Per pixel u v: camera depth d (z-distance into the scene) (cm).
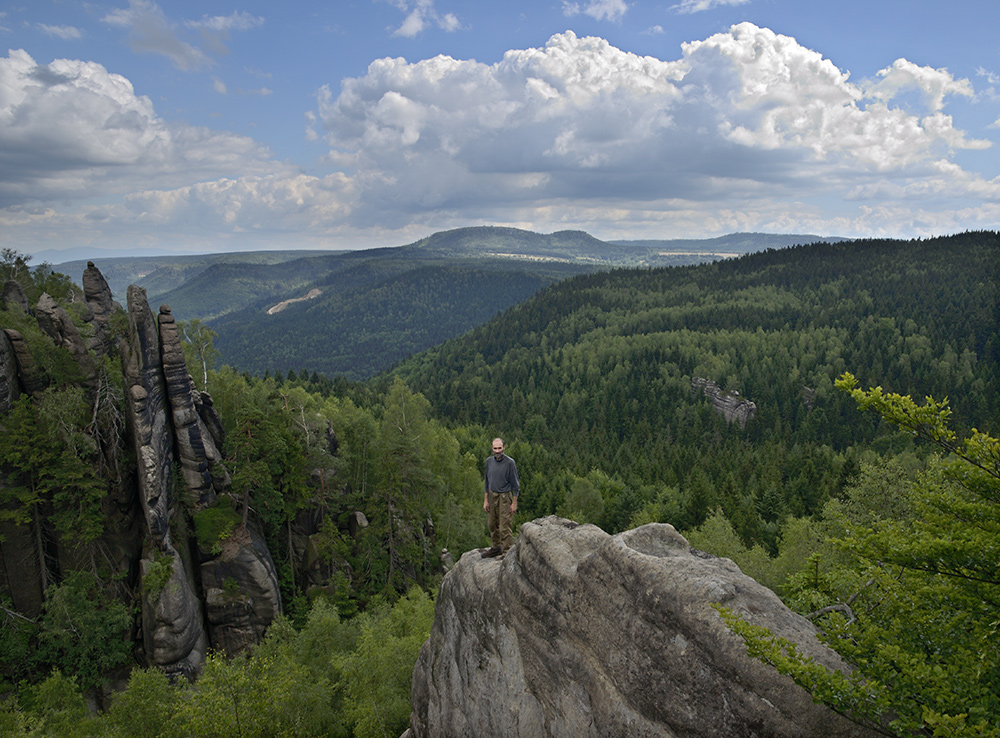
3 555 3572
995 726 703
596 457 11800
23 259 5825
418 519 5928
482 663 1148
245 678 2356
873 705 651
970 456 966
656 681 788
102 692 3644
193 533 4181
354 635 3831
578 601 928
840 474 8238
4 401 3619
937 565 972
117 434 3953
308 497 5041
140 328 3788
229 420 5431
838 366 17925
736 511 6969
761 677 694
